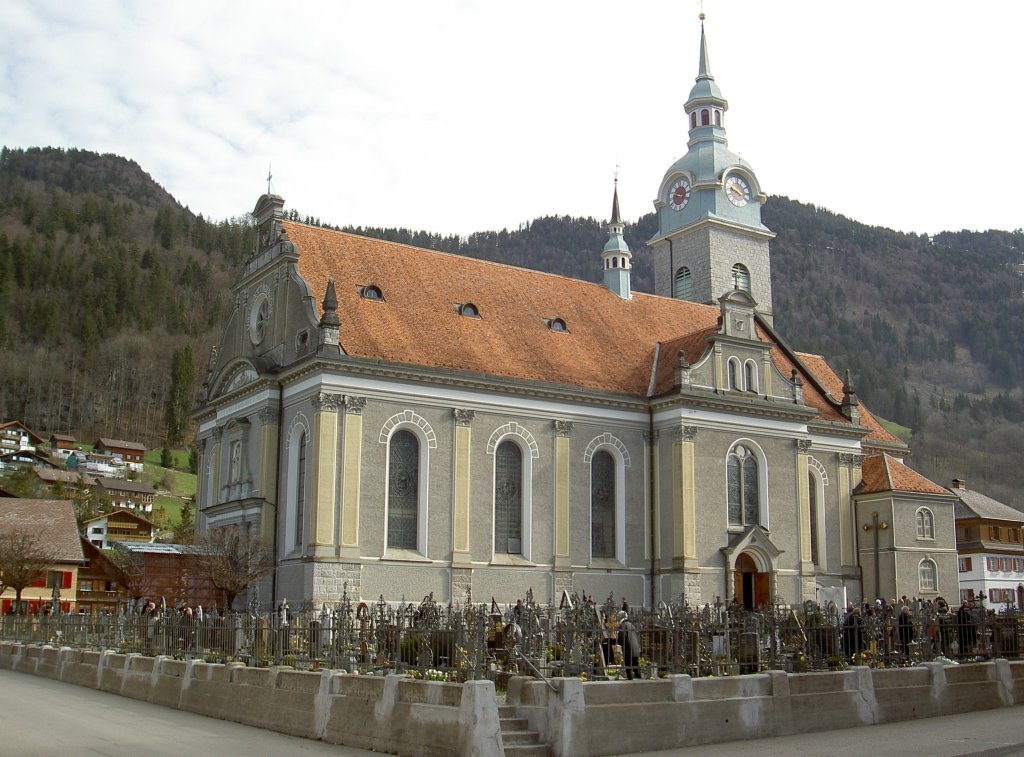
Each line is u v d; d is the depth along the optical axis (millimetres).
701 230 86750
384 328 59594
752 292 87625
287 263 61375
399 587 55531
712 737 26406
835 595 72188
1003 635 40000
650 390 67875
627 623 33094
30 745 24547
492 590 58500
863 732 28188
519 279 71125
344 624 31828
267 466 58719
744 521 66250
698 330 77500
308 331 57625
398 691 25234
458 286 66688
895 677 31297
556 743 23969
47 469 178500
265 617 33719
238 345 66812
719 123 90062
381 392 56844
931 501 75438
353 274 62562
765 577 66000
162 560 62688
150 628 40344
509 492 60906
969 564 109688
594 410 64250
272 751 24656
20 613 62969
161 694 35031
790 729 28062
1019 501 195375
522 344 65125
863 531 74750
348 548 54125
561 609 44062
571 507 62344
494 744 22953
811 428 73500
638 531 64562
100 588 90812
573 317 70875
